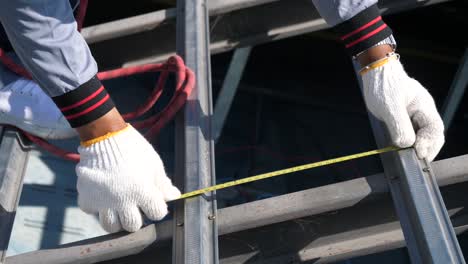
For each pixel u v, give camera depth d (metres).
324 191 2.35
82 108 2.18
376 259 3.82
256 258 2.56
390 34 2.36
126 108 4.47
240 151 4.48
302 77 5.21
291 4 3.27
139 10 5.39
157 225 2.41
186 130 2.63
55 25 2.07
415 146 2.35
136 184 2.25
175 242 2.30
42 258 2.40
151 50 3.52
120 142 2.26
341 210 2.40
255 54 5.30
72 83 2.14
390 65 2.34
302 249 2.59
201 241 2.23
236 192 4.04
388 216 2.46
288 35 3.42
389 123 2.34
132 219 2.31
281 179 4.27
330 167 4.45
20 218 3.50
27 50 2.09
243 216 2.34
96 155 2.26
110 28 3.31
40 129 2.94
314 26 3.38
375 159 4.55
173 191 2.37
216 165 4.30
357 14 2.29
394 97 2.31
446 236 2.10
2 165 2.81
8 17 2.03
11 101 2.93
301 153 4.56
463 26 5.50
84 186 2.30
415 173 2.28
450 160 2.35
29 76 3.04
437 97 5.15
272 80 5.13
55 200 3.67
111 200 2.28
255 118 4.80
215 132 3.90
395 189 2.31
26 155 3.01
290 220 2.41
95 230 3.60
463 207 2.47
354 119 4.96
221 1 3.20
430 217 2.14
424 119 2.37
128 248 2.36
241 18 3.32
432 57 5.40
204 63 2.97
